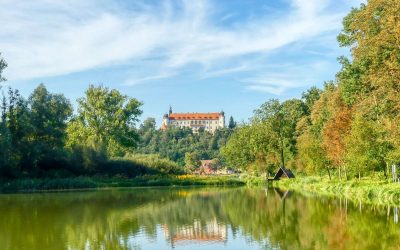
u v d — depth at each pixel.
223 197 55.62
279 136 108.25
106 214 36.97
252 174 111.69
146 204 46.09
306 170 86.06
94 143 94.94
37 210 40.09
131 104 114.81
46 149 83.00
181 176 99.69
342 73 56.31
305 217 34.00
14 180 75.38
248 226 29.95
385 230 26.98
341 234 25.94
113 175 93.06
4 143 72.38
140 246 23.16
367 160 56.03
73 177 84.31
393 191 44.34
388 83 42.19
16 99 83.00
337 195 55.00
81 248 22.53
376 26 47.47
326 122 77.19
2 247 22.80
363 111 55.34
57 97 109.81
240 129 122.25
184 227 29.67
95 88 111.75
